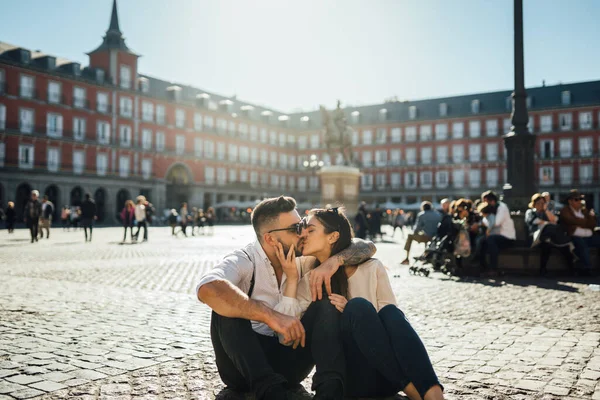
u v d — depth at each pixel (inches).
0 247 634.2
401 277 353.7
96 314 210.7
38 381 125.7
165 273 362.9
